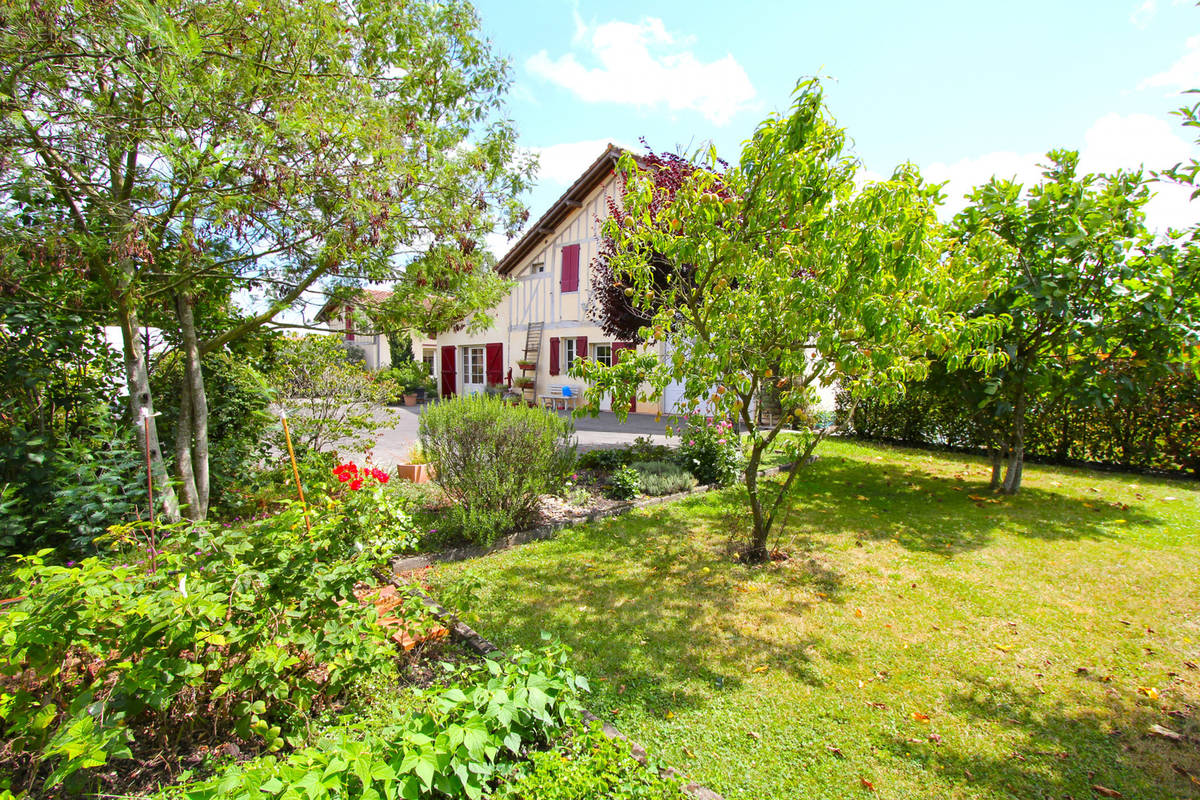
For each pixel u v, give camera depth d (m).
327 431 7.01
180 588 2.05
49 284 4.61
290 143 3.93
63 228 3.78
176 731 2.24
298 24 4.30
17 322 4.62
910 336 4.12
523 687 2.14
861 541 5.10
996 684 2.88
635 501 6.37
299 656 2.48
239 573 2.24
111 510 4.29
